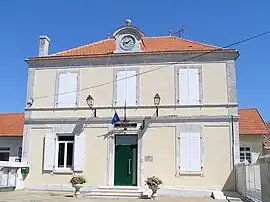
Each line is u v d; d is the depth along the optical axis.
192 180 17.11
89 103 18.52
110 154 17.94
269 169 10.83
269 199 10.83
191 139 17.50
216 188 16.86
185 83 18.12
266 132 22.67
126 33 19.02
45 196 15.84
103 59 19.00
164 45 20.42
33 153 18.62
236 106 17.53
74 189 17.61
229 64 18.00
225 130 17.38
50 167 18.23
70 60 19.30
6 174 17.53
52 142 18.50
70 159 18.45
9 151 25.98
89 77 18.98
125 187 17.05
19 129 26.59
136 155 17.89
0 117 29.19
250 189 13.91
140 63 18.67
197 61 18.27
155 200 14.83
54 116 18.83
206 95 17.86
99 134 18.25
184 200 14.83
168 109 17.98
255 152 22.64
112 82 18.70
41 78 19.44
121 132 18.06
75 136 18.38
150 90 18.31
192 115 17.72
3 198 14.65
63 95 19.00
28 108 19.12
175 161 17.39
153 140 17.77
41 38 20.28
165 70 18.42
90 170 17.92
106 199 15.26
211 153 17.25
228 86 17.80
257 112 25.23
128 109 18.28
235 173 16.86
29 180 18.38
